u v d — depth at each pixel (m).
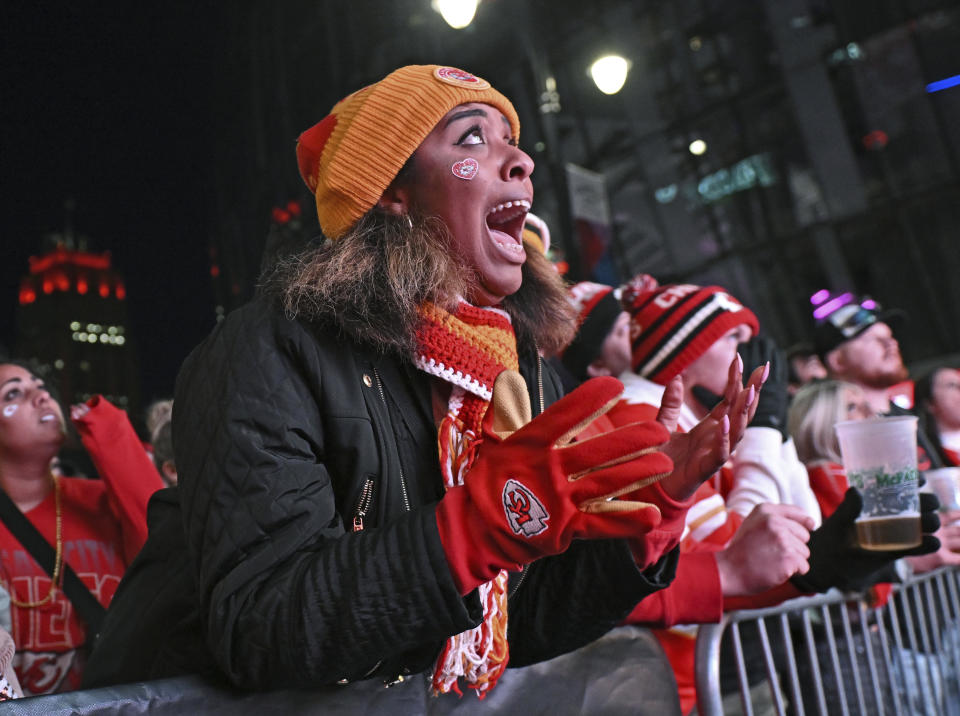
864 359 3.24
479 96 1.14
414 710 1.03
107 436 2.06
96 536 2.05
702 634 1.50
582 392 0.80
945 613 2.17
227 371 0.94
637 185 14.62
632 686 1.29
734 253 13.87
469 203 1.10
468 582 0.81
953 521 1.94
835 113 12.93
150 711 0.84
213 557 0.87
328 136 1.16
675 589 1.41
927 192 12.32
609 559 1.07
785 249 13.49
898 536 1.41
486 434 0.88
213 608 0.85
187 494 0.92
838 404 2.49
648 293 2.39
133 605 1.04
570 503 0.78
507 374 0.92
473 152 1.12
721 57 13.83
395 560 0.81
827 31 12.88
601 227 6.99
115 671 1.00
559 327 1.30
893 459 1.42
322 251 1.06
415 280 1.02
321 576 0.82
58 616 1.92
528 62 8.31
